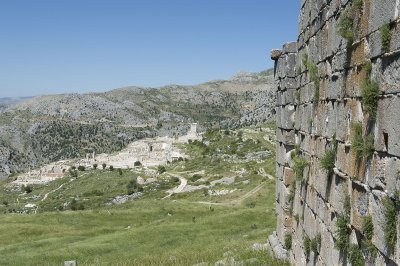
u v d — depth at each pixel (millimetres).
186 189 119500
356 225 10125
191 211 59125
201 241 34844
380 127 8766
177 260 25828
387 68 8469
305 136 16781
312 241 14633
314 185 14781
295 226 18453
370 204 9328
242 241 29891
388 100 8398
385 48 8438
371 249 9109
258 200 77438
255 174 112250
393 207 8180
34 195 171000
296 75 18875
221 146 185875
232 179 114500
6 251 34531
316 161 14578
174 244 35062
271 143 177875
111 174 170500
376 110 9031
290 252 19547
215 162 159375
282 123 20312
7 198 171250
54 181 187750
